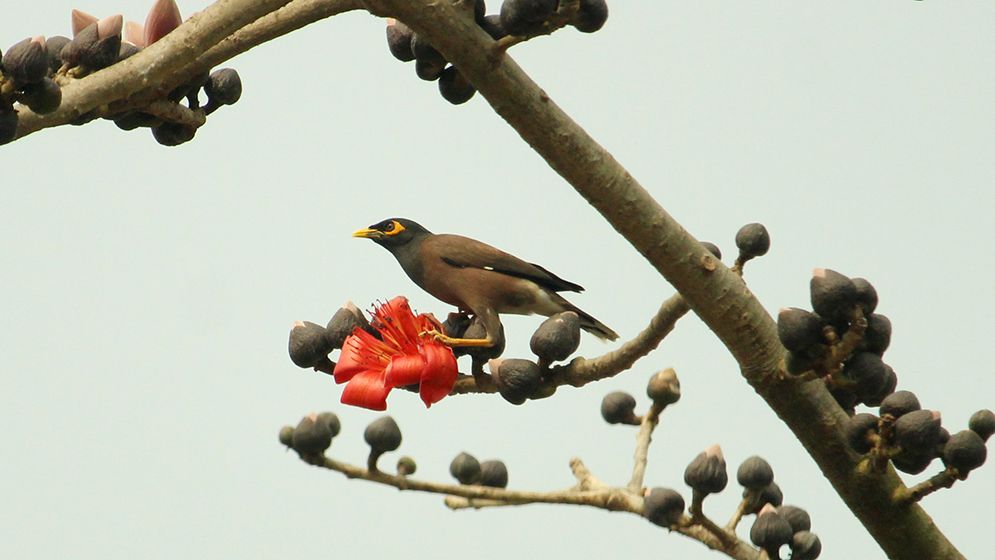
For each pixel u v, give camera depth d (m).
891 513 8.74
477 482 9.91
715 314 8.62
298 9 9.55
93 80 8.88
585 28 8.12
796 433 8.87
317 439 9.41
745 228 9.48
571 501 9.62
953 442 8.32
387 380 9.19
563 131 8.26
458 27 8.08
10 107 8.25
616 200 8.38
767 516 8.98
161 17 9.57
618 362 9.20
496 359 9.43
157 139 10.21
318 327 9.95
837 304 7.94
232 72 10.27
